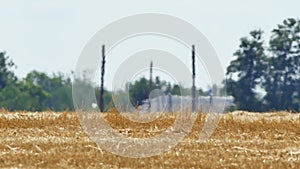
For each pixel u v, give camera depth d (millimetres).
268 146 29047
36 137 30391
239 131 34125
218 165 24562
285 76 91688
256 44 92312
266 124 35094
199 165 24438
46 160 24406
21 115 36438
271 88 91125
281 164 24922
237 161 25344
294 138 32031
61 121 34688
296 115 39469
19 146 27250
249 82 91375
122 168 23844
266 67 91875
